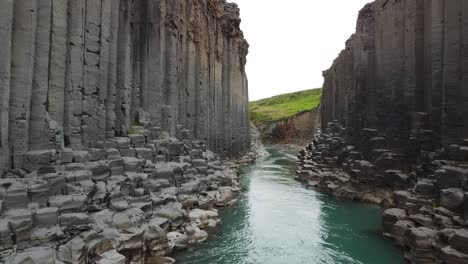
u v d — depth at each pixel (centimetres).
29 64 1719
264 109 17312
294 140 13162
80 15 2195
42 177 1616
